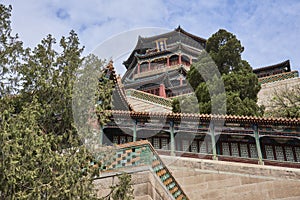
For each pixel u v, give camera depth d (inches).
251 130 658.8
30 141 222.5
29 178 213.5
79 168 242.4
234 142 676.7
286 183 534.3
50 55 288.5
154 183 319.3
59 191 220.1
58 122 276.8
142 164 320.5
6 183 206.1
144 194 301.9
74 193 227.5
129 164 324.2
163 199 330.3
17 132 217.8
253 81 1000.9
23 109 246.2
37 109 253.9
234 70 1094.4
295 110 977.5
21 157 217.5
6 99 252.8
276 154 663.1
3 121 218.4
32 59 286.4
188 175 568.1
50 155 229.8
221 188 546.9
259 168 560.1
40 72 282.8
